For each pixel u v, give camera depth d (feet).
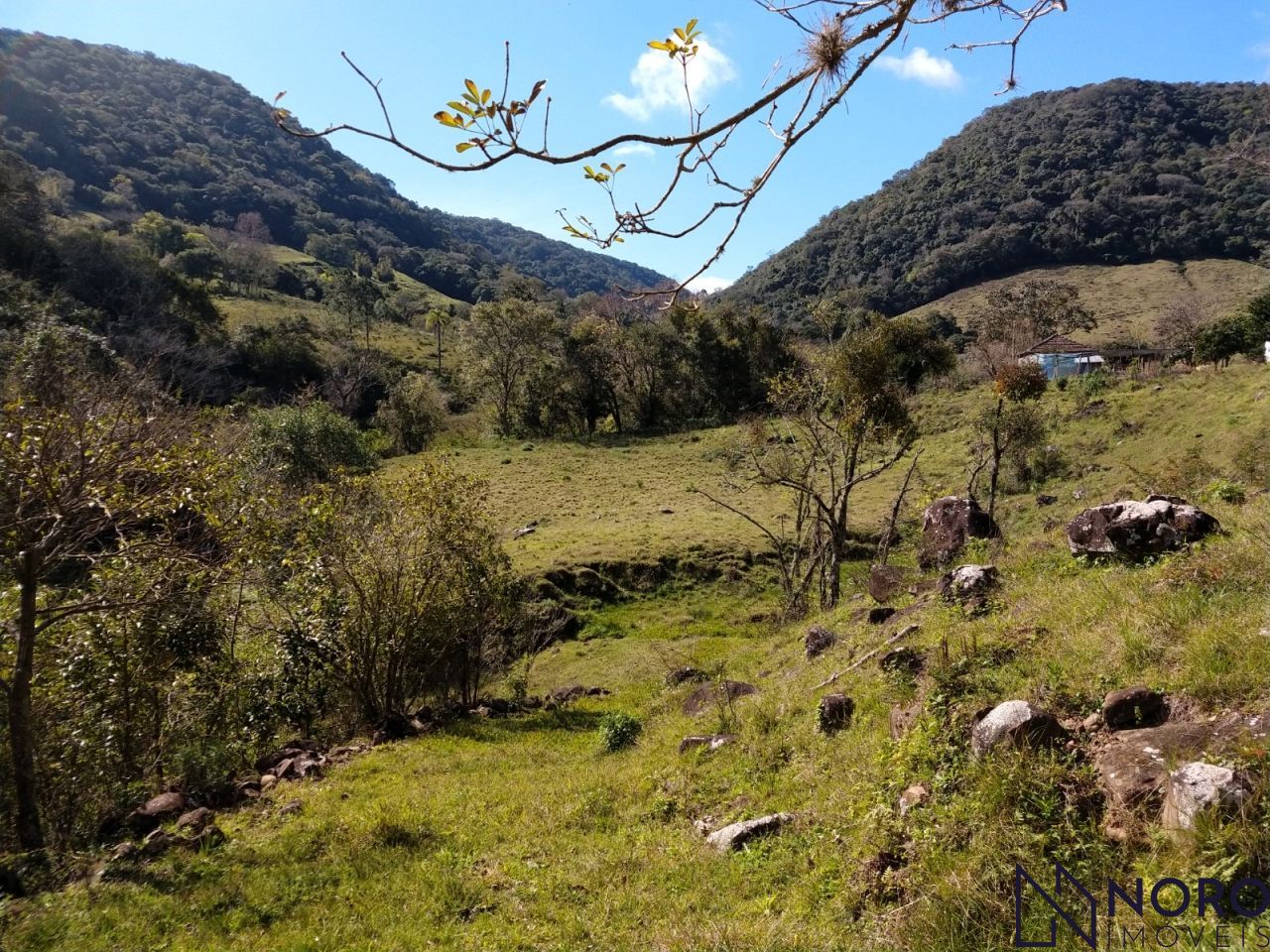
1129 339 232.32
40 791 31.14
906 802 17.81
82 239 161.17
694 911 18.53
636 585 88.94
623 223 9.64
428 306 377.30
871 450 66.28
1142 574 22.66
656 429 189.37
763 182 9.23
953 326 263.08
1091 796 14.89
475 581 51.34
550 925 19.22
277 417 112.68
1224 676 15.55
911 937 13.92
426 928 19.47
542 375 196.54
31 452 23.91
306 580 45.57
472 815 28.02
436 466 52.26
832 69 8.63
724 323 203.92
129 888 22.07
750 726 29.66
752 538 99.50
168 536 29.37
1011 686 19.66
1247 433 82.17
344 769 36.81
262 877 22.80
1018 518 80.53
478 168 7.77
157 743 36.78
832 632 38.68
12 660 31.63
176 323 160.56
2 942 18.90
